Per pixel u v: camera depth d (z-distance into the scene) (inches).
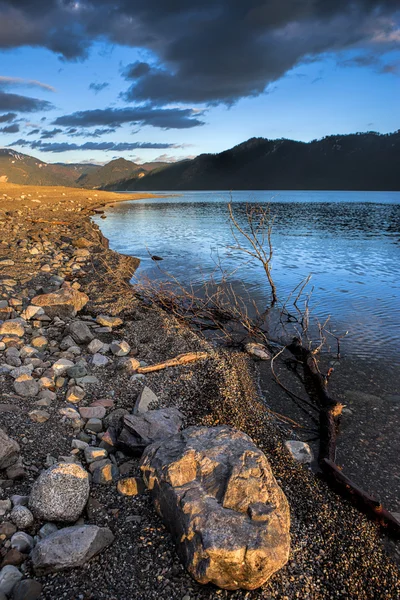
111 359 255.1
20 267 456.8
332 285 480.7
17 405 187.3
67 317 321.4
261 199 3270.2
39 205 1283.2
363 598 115.3
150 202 2385.6
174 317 347.6
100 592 107.6
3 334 269.1
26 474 145.6
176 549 119.2
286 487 154.6
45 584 108.3
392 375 256.2
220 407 204.4
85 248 612.1
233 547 106.3
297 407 222.4
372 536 136.1
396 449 187.6
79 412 192.4
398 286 474.6
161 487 130.5
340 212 1793.8
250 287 472.1
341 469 173.5
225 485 124.8
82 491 131.0
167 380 231.9
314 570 120.8
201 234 947.3
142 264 597.9
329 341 310.8
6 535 119.3
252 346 292.2
